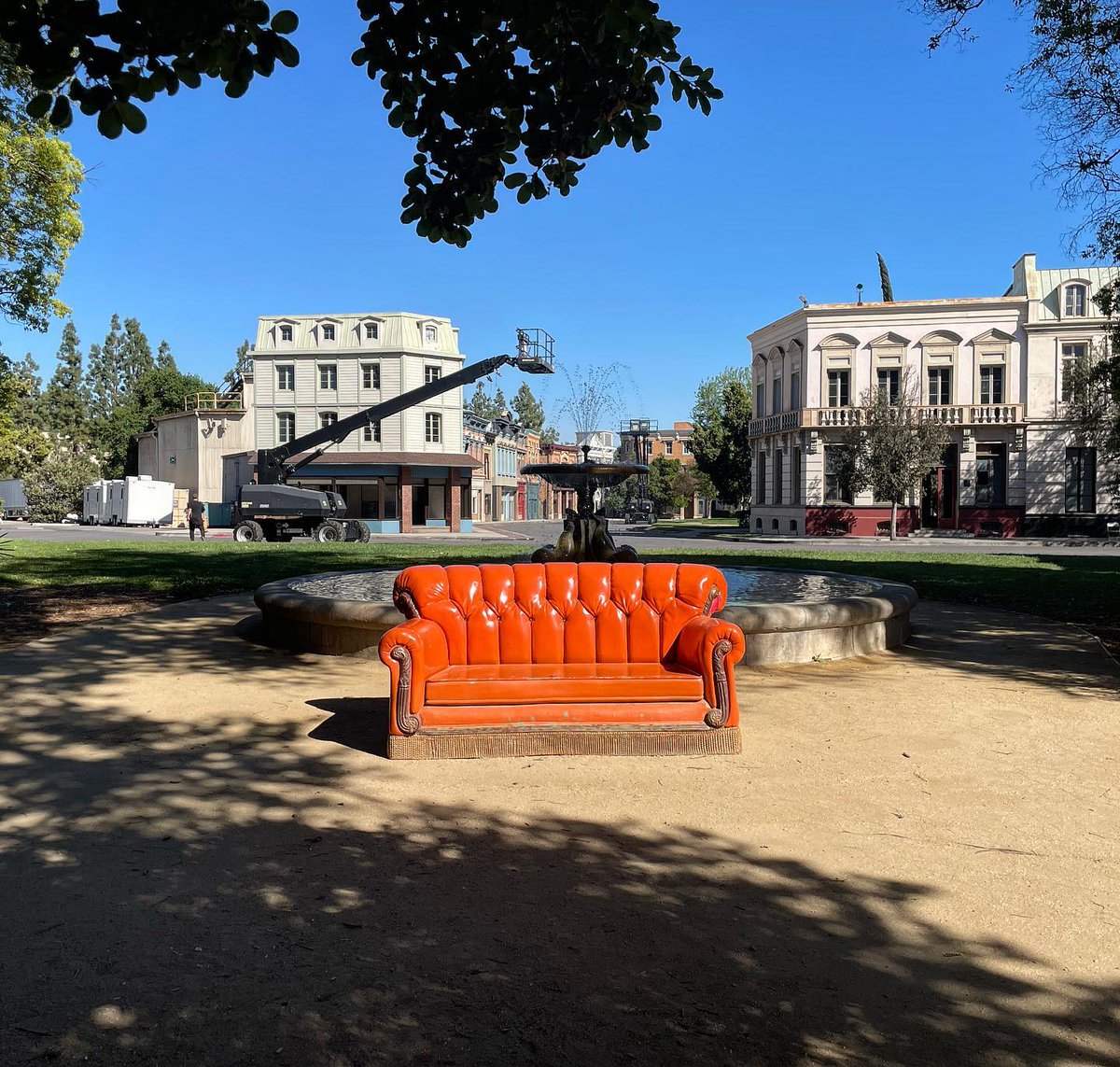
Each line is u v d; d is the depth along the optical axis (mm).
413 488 47469
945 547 31578
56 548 23172
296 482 44469
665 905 3270
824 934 3070
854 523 38844
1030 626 10320
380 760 4988
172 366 76438
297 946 2941
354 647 8062
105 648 8508
